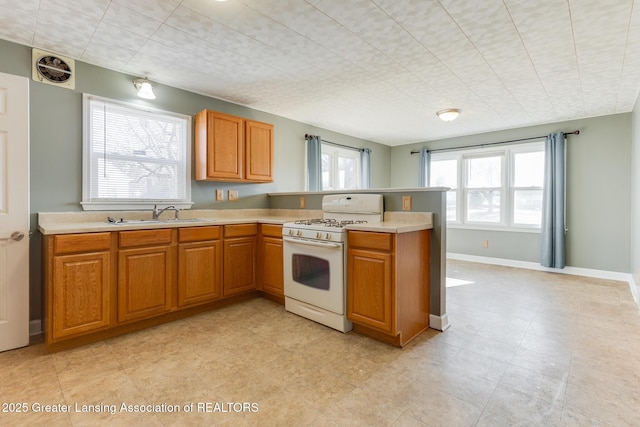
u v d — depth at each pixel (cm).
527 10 202
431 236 260
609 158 429
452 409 155
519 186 511
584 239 446
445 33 230
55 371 190
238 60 272
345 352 216
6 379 181
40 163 250
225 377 184
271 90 344
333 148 541
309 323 268
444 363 201
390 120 467
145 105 307
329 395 167
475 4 196
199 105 350
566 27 221
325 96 365
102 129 281
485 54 263
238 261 315
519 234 505
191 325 263
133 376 185
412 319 238
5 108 218
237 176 346
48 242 208
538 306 311
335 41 242
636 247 357
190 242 277
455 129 523
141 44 244
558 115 438
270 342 231
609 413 152
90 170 274
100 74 279
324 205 336
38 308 247
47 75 252
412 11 204
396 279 219
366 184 587
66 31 225
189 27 221
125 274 240
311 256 268
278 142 439
